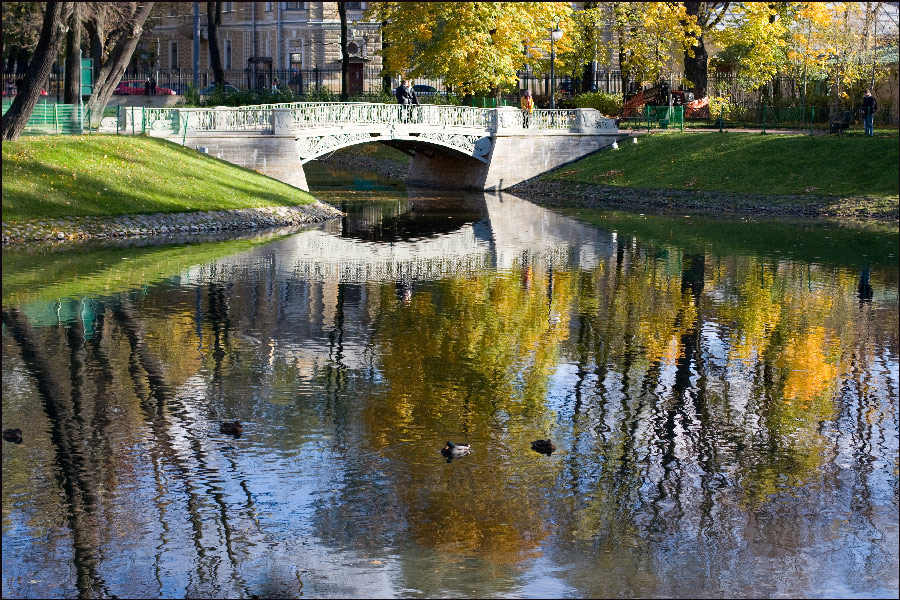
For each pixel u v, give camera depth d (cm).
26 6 6588
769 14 6191
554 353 2270
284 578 1266
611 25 6750
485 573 1281
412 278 3111
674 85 7375
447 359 2216
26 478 1541
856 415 1866
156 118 4734
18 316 2544
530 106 6050
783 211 4828
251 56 8525
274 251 3588
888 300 2828
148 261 3322
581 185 5684
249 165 4812
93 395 1934
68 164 4025
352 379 2059
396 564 1303
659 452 1678
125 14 4716
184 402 1900
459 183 6122
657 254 3594
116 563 1302
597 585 1252
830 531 1401
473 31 5828
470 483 1545
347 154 7769
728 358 2241
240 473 1572
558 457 1648
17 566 1292
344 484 1534
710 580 1268
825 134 5494
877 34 6366
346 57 6650
